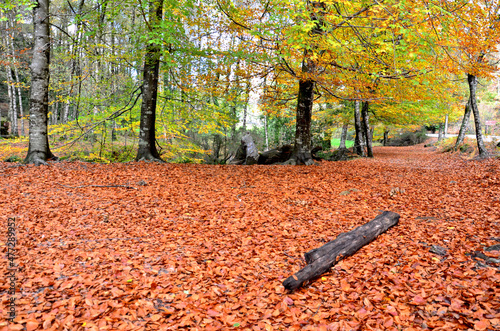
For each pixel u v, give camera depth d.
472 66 7.51
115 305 2.88
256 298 3.12
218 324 2.70
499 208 5.25
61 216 5.29
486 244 3.84
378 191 7.44
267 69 11.23
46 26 9.24
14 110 18.92
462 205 5.79
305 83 11.31
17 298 2.92
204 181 8.27
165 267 3.73
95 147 13.75
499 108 28.64
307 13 6.26
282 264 3.83
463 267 3.36
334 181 8.59
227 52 9.45
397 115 18.59
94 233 4.71
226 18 10.15
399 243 4.20
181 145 14.83
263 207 6.14
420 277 3.23
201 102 12.27
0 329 2.46
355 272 3.48
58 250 4.06
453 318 2.52
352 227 4.94
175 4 8.70
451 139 23.81
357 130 18.69
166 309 2.88
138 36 9.75
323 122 21.30
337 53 7.98
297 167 10.97
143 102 10.92
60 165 9.13
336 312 2.79
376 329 2.48
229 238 4.66
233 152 16.73
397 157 18.56
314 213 5.77
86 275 3.44
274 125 23.20
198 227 5.10
